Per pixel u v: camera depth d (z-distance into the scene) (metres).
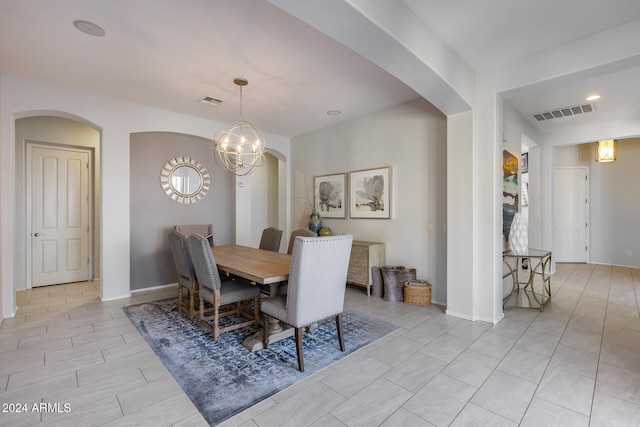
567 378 2.20
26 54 2.89
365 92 3.82
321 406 1.90
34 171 4.72
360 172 4.78
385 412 1.84
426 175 4.04
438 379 2.19
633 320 3.33
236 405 1.90
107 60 3.00
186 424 1.74
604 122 5.00
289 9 1.72
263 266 2.91
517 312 3.60
